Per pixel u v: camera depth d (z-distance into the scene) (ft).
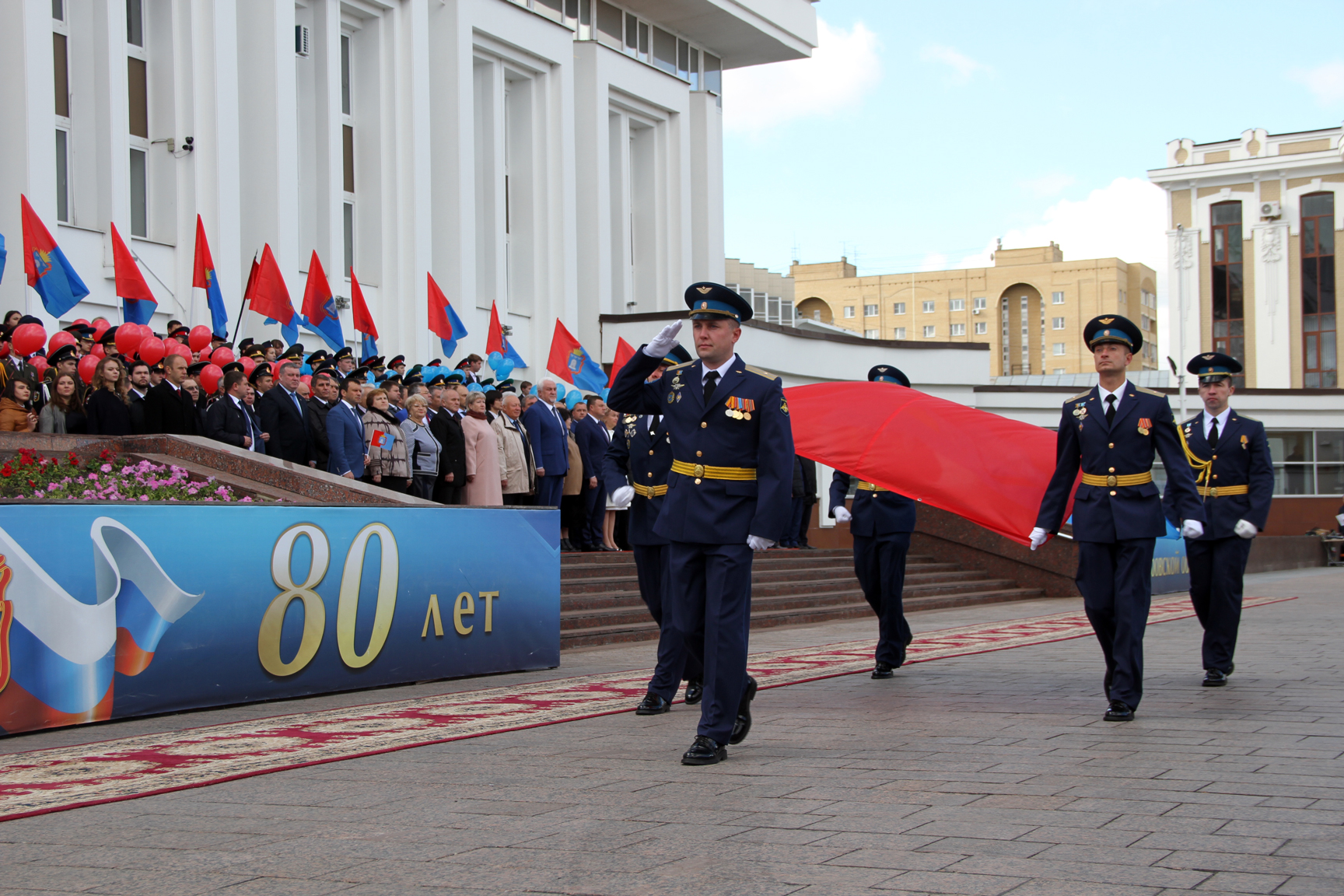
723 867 14.42
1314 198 179.52
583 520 58.75
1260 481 31.60
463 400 51.67
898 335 327.06
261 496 36.37
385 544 32.45
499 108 86.48
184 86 64.08
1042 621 54.19
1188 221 187.01
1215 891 13.25
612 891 13.57
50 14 57.41
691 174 109.70
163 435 40.40
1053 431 34.94
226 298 64.54
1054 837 15.60
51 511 25.67
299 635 30.27
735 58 117.29
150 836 16.44
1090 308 314.55
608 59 95.81
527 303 89.30
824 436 34.01
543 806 17.88
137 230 63.87
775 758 21.47
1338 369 177.17
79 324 49.67
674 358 26.32
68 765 21.54
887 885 13.60
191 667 28.02
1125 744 22.34
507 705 28.63
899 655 33.60
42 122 56.85
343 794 18.90
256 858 15.29
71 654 25.80
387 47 76.48
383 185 75.97
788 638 47.60
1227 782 18.89
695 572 22.41
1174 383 168.66
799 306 337.31
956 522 75.31
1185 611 58.54
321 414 45.50
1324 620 52.21
